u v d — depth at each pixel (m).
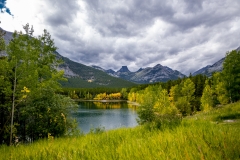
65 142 5.20
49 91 15.52
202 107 48.25
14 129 13.03
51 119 14.60
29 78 10.63
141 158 2.47
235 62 35.78
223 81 37.88
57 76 18.95
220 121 12.06
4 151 4.90
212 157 2.15
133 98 158.62
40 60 19.14
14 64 10.62
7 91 10.69
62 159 2.96
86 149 3.52
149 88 102.00
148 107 25.84
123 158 2.58
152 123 5.86
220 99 40.12
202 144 2.71
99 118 69.81
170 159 2.25
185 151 2.36
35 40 18.06
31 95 11.31
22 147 5.33
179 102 53.88
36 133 15.02
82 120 64.62
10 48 10.73
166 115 6.59
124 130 6.04
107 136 4.82
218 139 2.92
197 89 75.94
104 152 3.04
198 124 5.38
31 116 14.88
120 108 112.69
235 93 35.78
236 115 13.17
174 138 3.38
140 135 4.70
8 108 12.79
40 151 3.78
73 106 16.27
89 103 159.88
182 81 88.38
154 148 2.85
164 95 58.38
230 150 2.31
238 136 3.04
